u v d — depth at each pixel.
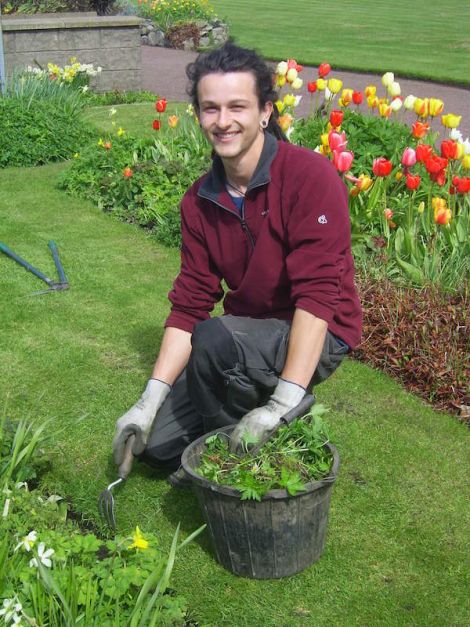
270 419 2.76
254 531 2.71
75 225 6.75
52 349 4.56
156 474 3.43
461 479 3.47
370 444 3.70
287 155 2.98
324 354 3.10
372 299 4.73
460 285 4.85
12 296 5.28
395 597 2.79
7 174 8.34
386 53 18.06
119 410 3.92
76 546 2.59
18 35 12.28
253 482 2.60
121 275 5.69
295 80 6.55
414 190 5.18
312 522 2.76
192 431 3.25
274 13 28.52
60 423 3.79
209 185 3.09
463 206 5.48
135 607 2.31
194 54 18.66
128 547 2.57
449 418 3.98
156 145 7.60
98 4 16.25
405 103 6.34
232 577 2.85
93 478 3.39
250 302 3.18
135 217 6.88
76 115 9.83
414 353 4.39
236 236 3.09
